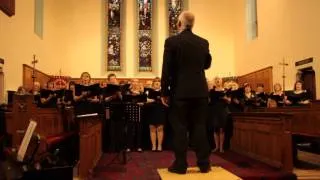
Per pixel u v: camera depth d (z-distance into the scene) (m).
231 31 16.56
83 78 8.18
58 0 15.95
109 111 7.26
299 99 8.64
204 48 4.03
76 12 16.05
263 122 6.43
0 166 2.69
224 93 8.23
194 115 4.01
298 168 5.98
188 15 4.07
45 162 3.10
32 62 11.72
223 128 8.30
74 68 15.85
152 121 8.51
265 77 13.34
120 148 7.41
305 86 10.66
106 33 16.31
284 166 5.40
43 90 8.52
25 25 11.46
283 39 11.98
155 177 5.20
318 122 6.09
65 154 6.96
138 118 7.28
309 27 10.34
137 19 16.47
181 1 16.55
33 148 3.28
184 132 3.89
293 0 11.22
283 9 11.95
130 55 16.25
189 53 3.94
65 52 15.84
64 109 8.08
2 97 9.35
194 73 3.94
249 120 7.31
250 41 14.74
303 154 8.43
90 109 7.42
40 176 2.70
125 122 6.92
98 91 7.47
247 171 5.39
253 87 14.48
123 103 6.82
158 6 16.39
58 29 15.86
